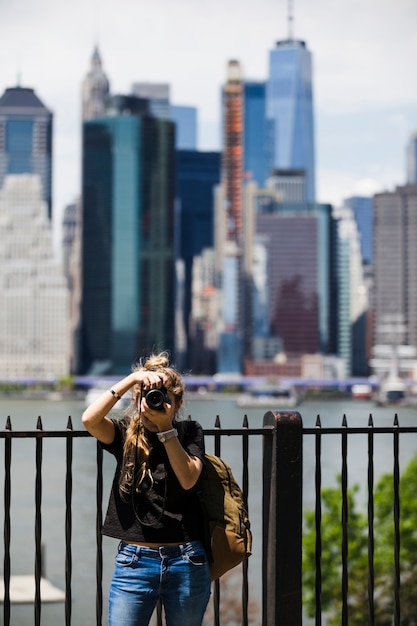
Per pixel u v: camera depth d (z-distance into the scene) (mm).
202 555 5855
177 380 5949
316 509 6598
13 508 46000
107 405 5887
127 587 5840
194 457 5852
